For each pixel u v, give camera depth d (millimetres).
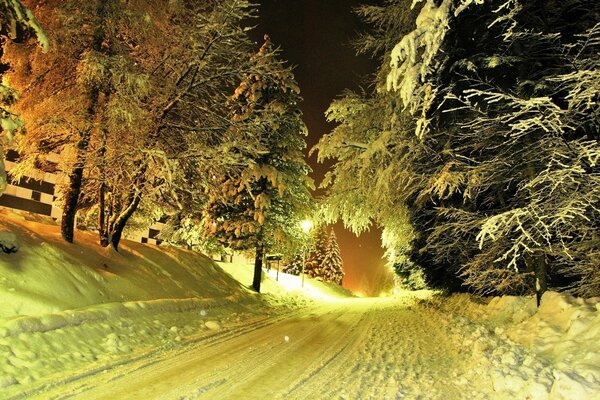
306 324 13883
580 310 7164
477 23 9836
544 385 5133
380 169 11898
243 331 11539
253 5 12789
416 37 6766
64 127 11078
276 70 15312
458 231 11492
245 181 14375
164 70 13141
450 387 6367
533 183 6855
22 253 9125
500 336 8930
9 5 7250
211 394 5672
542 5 9219
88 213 16156
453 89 9859
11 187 20297
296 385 6312
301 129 22172
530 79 9328
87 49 11430
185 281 16094
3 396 5055
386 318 16250
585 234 8594
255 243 22359
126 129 11578
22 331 6695
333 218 14023
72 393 5398
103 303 9789
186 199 15812
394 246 18828
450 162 9805
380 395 5930
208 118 13836
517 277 10734
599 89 6379
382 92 12586
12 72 11328
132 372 6531
